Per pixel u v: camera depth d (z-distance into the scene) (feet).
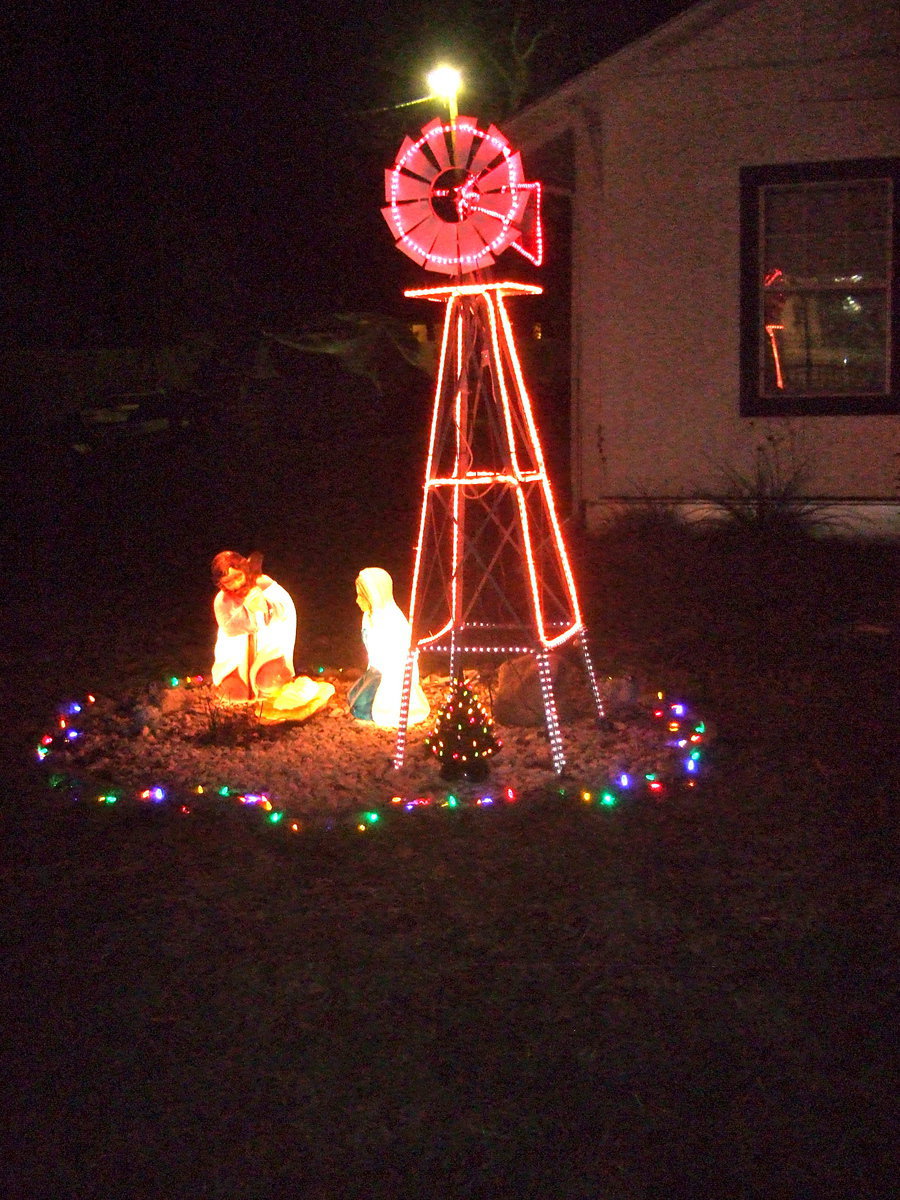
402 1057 12.07
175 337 89.25
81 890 15.67
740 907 14.69
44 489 50.90
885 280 35.42
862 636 26.50
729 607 29.40
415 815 17.63
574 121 37.63
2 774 19.86
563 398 63.82
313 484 51.37
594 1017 12.60
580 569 33.73
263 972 13.61
